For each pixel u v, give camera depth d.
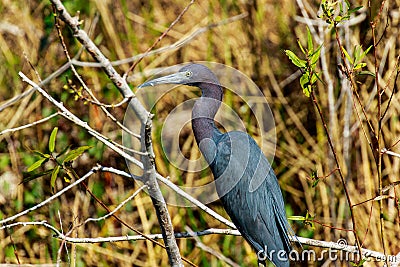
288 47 11.61
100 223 11.08
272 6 11.68
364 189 10.88
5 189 11.09
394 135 10.73
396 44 10.82
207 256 10.81
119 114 11.11
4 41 11.41
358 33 10.87
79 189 11.12
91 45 4.50
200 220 10.95
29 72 11.32
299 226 11.03
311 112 11.37
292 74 11.47
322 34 10.39
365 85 10.83
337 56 10.65
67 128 11.25
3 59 11.40
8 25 11.37
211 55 11.46
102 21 11.28
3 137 11.21
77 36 4.41
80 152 5.30
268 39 11.70
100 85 11.17
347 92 10.53
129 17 11.47
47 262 10.83
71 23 4.35
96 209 11.17
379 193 6.21
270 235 7.57
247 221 7.57
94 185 11.13
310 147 11.34
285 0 11.61
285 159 11.30
